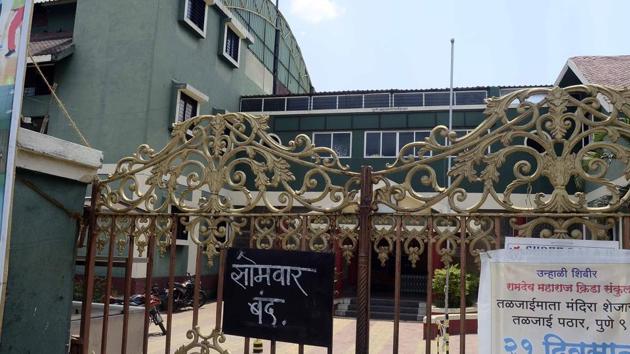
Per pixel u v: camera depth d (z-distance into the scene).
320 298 3.51
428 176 3.38
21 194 3.86
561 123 3.18
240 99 18.77
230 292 3.72
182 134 3.97
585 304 3.00
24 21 3.54
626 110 3.07
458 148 3.32
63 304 4.20
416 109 16.44
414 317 13.59
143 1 14.38
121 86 14.06
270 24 22.33
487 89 16.16
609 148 3.09
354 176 3.51
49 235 4.09
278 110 18.30
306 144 3.63
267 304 3.62
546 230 3.18
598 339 2.95
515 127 3.25
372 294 16.16
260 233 3.69
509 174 13.70
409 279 16.06
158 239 3.95
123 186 4.17
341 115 17.27
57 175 4.08
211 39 17.16
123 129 13.84
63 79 14.55
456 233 3.29
